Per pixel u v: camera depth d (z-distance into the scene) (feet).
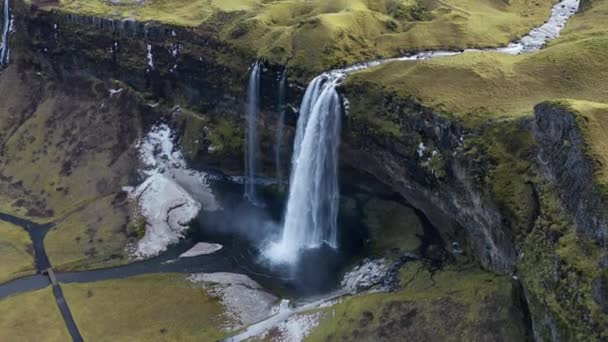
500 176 239.50
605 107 212.64
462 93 281.74
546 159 221.46
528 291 209.15
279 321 266.57
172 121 417.69
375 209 322.34
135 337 270.87
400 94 293.64
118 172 405.39
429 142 279.08
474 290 235.61
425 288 255.50
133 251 336.90
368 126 307.17
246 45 375.86
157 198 368.68
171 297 295.48
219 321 276.82
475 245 262.88
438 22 384.68
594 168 192.34
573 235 195.31
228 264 319.68
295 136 347.77
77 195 398.62
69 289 307.58
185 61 405.39
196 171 396.78
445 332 227.20
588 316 176.86
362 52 357.61
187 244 341.21
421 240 290.35
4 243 355.15
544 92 272.31
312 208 328.90
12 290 309.63
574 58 283.79
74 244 349.20
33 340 272.10
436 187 278.87
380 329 239.09
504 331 214.48
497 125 251.19
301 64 342.85
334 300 269.64
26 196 408.46
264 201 372.17
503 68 294.66
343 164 335.26
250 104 372.58
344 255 307.17
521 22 405.80
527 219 223.10
